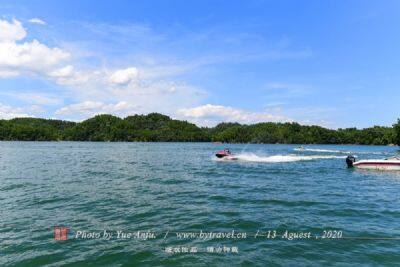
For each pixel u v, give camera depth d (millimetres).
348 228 13477
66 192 21141
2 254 10492
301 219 14828
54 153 70688
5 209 16344
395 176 32062
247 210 16484
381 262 10039
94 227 13383
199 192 21625
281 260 10109
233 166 41031
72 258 10195
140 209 16547
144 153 75562
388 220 14914
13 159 50656
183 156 63750
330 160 53188
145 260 10062
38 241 11664
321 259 10211
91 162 46625
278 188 23703
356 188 24391
